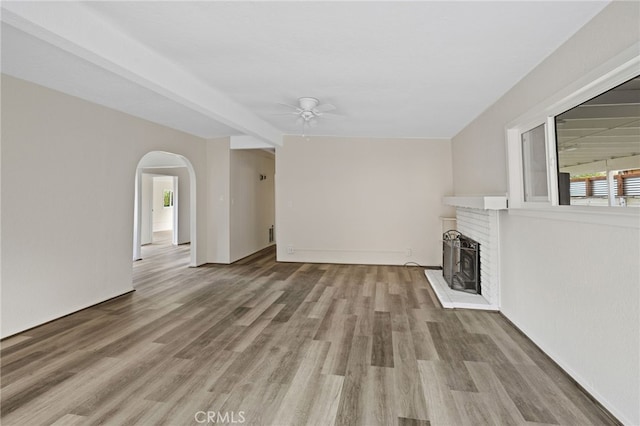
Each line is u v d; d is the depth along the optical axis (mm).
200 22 2023
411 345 2598
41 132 3088
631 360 1616
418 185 5641
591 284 1909
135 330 2930
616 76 1727
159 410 1795
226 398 1905
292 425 1677
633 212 1639
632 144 1645
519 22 1985
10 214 2836
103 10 1902
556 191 2391
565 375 2137
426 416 1738
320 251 5906
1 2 1519
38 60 2561
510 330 2887
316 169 5863
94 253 3668
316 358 2389
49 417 1733
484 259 3650
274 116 4359
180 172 9125
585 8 1829
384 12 1898
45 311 3115
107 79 2955
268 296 3959
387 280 4699
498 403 1846
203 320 3174
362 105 3738
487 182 3762
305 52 2424
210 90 3221
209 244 6016
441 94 3326
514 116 3014
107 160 3848
